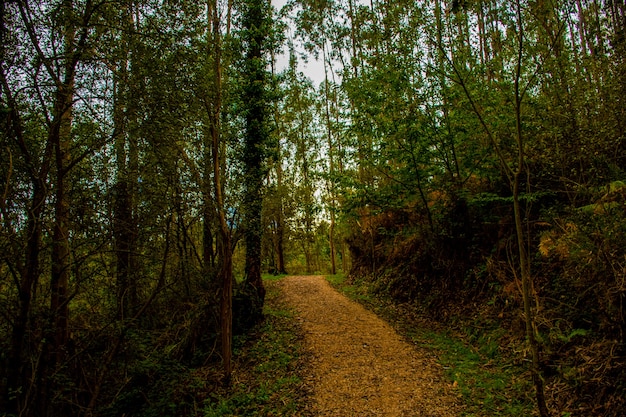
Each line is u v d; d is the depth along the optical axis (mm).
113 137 5543
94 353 7074
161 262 7387
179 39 5762
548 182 7551
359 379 6492
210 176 7516
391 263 14016
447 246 10328
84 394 6848
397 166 11477
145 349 7602
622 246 4531
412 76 9500
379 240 16016
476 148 9305
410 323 9594
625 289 4363
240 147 8344
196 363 8398
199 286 8672
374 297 13039
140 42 5473
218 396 6828
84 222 5781
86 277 6043
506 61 8125
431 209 10578
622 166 6484
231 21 7977
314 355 7867
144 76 5570
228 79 8398
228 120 8422
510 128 8125
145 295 8047
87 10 5168
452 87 9039
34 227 4902
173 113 5902
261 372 7531
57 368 5867
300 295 14992
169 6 5535
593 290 5262
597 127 6312
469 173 9766
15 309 5141
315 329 9758
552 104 6812
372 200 10961
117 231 6137
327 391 6184
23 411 5000
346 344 8375
